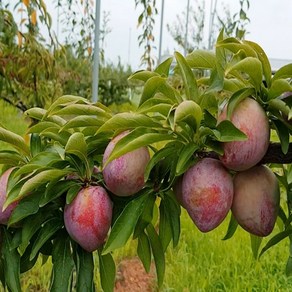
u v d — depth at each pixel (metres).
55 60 1.19
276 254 1.10
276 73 0.31
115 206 0.34
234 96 0.29
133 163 0.31
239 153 0.29
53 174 0.32
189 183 0.31
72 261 0.35
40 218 0.34
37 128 0.36
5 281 0.37
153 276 1.06
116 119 0.30
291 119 0.30
